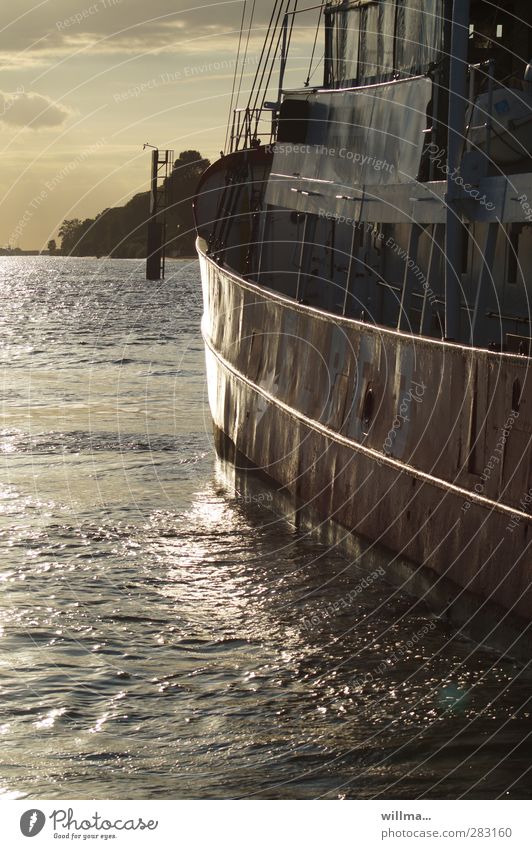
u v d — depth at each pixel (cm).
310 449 1644
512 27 1650
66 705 1006
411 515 1312
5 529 1591
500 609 1112
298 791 864
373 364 1438
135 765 900
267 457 1845
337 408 1549
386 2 1709
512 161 1401
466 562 1182
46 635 1174
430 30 1543
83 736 949
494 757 920
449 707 1012
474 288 1516
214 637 1186
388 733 961
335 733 959
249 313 2011
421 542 1287
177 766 899
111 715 989
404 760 913
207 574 1415
